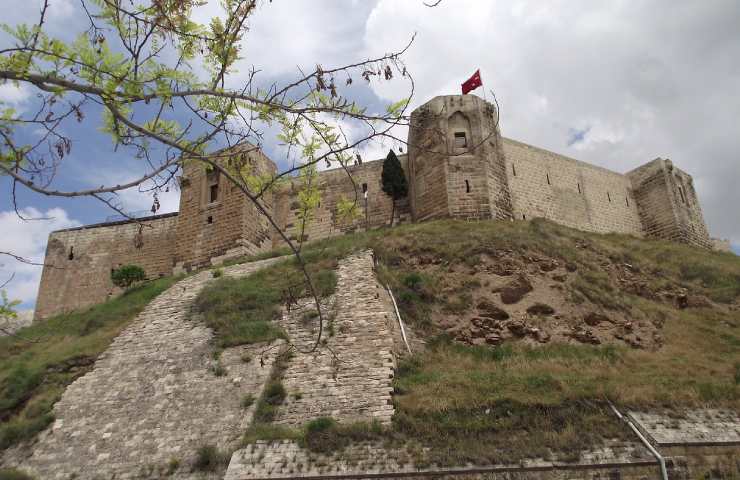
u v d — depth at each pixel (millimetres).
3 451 18828
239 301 23891
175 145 7156
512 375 18250
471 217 31266
